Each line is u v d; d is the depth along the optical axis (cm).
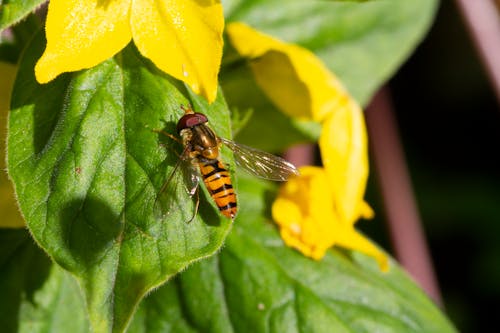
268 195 24
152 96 21
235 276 23
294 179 23
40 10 23
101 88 20
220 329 23
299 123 24
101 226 20
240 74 23
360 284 23
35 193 20
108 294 20
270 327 23
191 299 23
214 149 21
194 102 21
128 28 20
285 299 23
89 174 20
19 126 20
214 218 20
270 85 23
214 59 20
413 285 24
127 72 21
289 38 25
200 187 21
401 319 23
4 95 22
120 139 20
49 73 20
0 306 23
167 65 20
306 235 23
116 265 20
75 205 20
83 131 20
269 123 24
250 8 25
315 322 23
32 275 23
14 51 22
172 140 20
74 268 20
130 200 20
